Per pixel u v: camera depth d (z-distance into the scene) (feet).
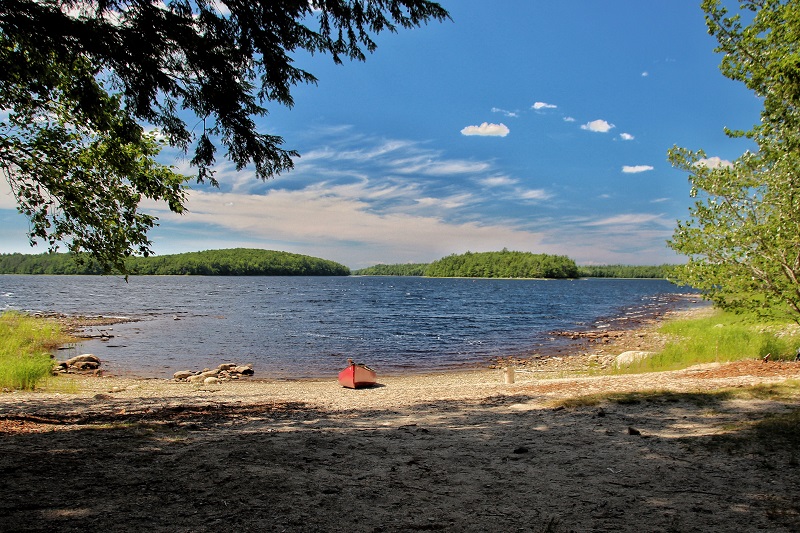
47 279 540.11
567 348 92.12
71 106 25.63
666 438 20.30
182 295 267.80
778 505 12.68
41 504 12.53
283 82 19.98
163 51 18.61
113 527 11.24
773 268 42.01
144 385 53.62
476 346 95.35
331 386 54.70
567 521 12.11
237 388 52.34
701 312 168.04
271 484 14.83
